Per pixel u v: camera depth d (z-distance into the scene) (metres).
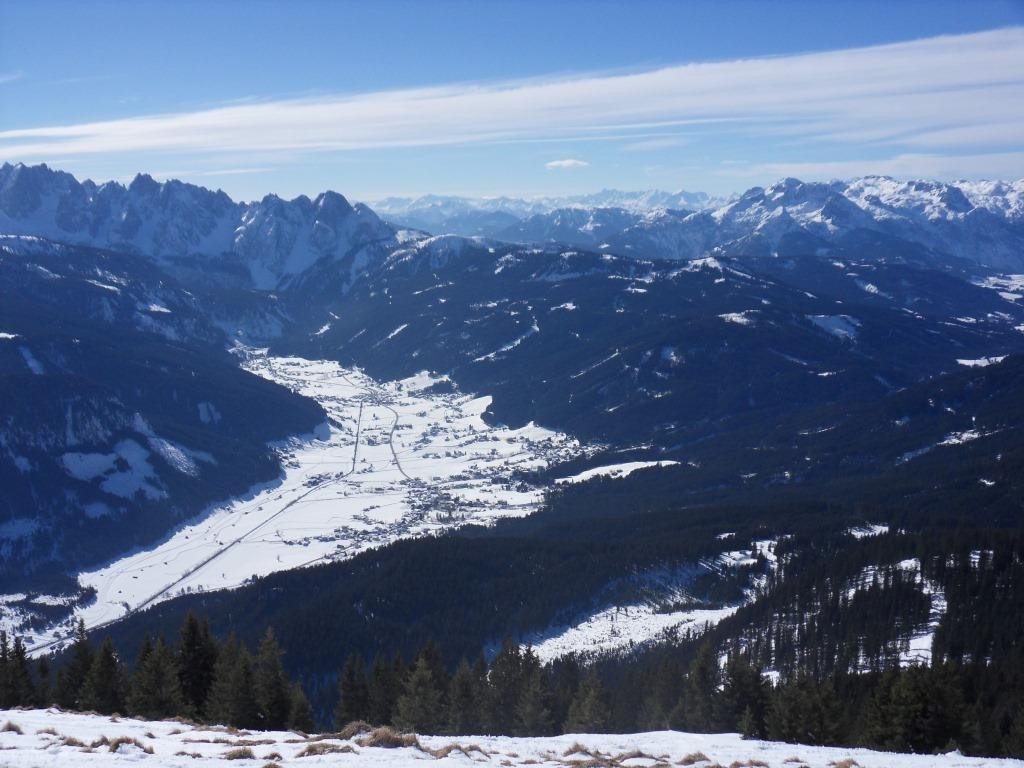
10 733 46.41
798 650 122.50
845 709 83.81
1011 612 120.25
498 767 45.78
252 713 82.88
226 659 93.00
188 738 48.97
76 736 46.97
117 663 92.12
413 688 90.88
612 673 123.00
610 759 49.84
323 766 41.34
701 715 89.50
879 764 51.34
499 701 94.69
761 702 86.56
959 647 112.94
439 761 44.41
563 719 94.38
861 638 120.56
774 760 52.50
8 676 90.06
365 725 53.19
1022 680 95.62
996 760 53.28
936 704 72.06
